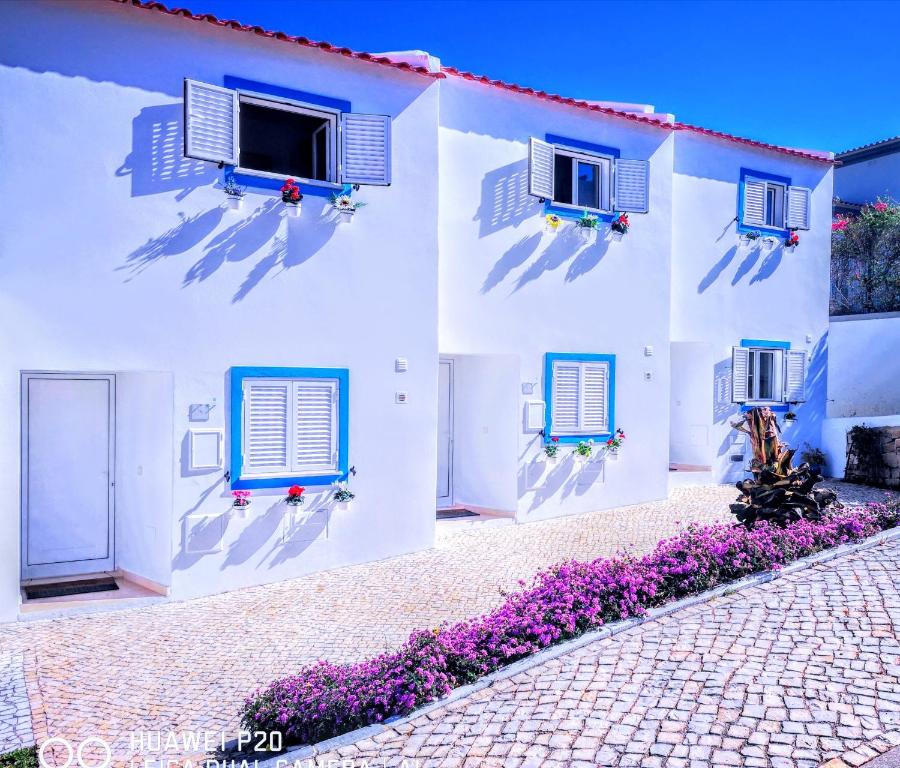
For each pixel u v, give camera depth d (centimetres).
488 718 482
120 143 757
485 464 1148
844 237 1817
